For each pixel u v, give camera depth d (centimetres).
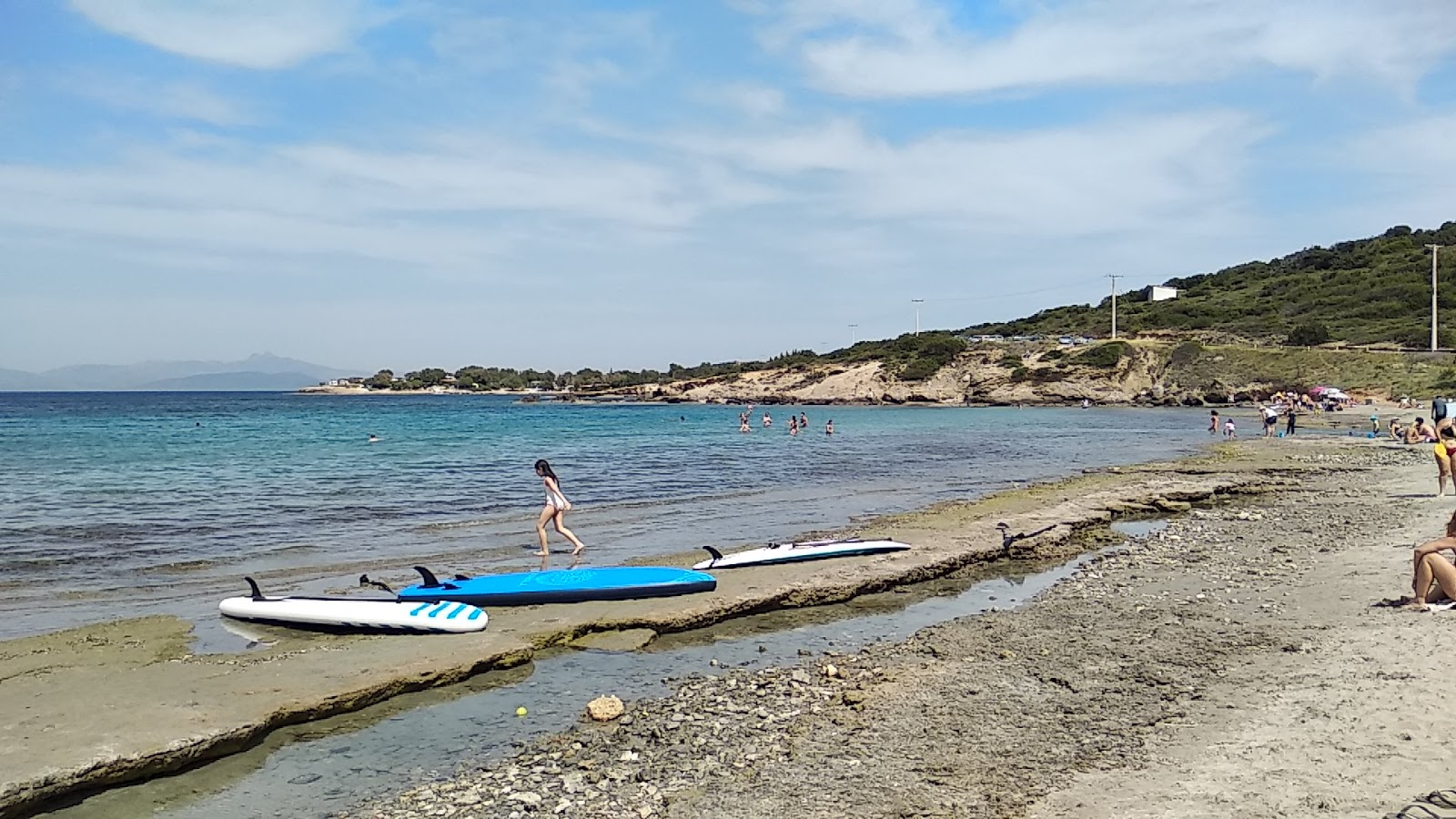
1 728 720
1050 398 9856
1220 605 1134
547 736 761
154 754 681
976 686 850
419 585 1202
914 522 1814
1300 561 1380
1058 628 1055
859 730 746
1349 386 7662
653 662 985
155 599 1219
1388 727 679
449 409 10662
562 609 1134
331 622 1057
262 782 681
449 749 740
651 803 623
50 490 2367
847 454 3756
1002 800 604
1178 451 3825
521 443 4378
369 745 749
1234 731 702
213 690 818
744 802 619
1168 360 9500
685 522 1897
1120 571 1385
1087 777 633
